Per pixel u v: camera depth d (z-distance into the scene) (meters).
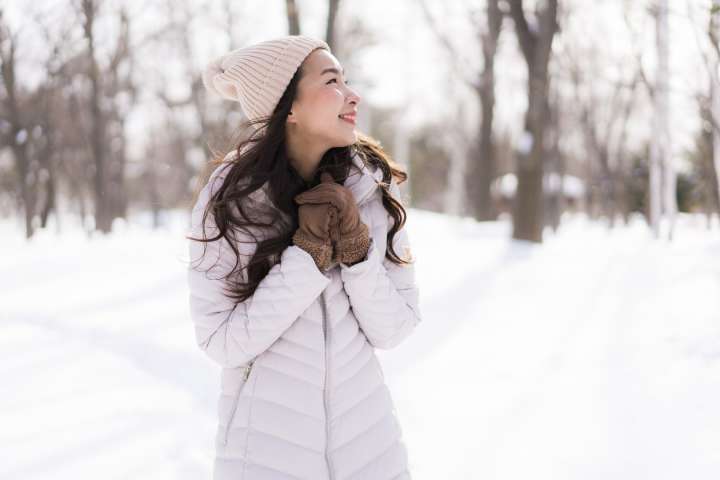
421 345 5.52
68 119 24.41
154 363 5.11
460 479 2.99
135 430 3.70
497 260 10.90
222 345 1.60
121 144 27.89
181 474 3.11
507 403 3.98
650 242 13.28
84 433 3.65
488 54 22.19
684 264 8.95
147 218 39.38
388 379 4.62
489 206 24.95
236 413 1.63
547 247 12.99
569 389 4.14
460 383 4.43
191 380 4.68
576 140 35.91
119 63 22.27
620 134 27.33
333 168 1.76
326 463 1.62
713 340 4.84
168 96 27.05
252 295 1.64
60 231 24.81
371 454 1.67
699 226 20.77
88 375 4.81
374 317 1.68
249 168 1.68
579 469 3.02
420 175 49.25
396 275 1.83
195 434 3.64
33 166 20.91
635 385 4.10
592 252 11.65
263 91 1.71
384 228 1.80
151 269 10.95
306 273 1.56
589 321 6.01
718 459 2.96
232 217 1.63
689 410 3.58
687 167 33.44
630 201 32.41
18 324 6.66
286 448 1.59
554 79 23.50
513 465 3.12
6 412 4.02
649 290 7.24
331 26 11.91
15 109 19.89
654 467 2.97
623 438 3.31
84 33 19.52
